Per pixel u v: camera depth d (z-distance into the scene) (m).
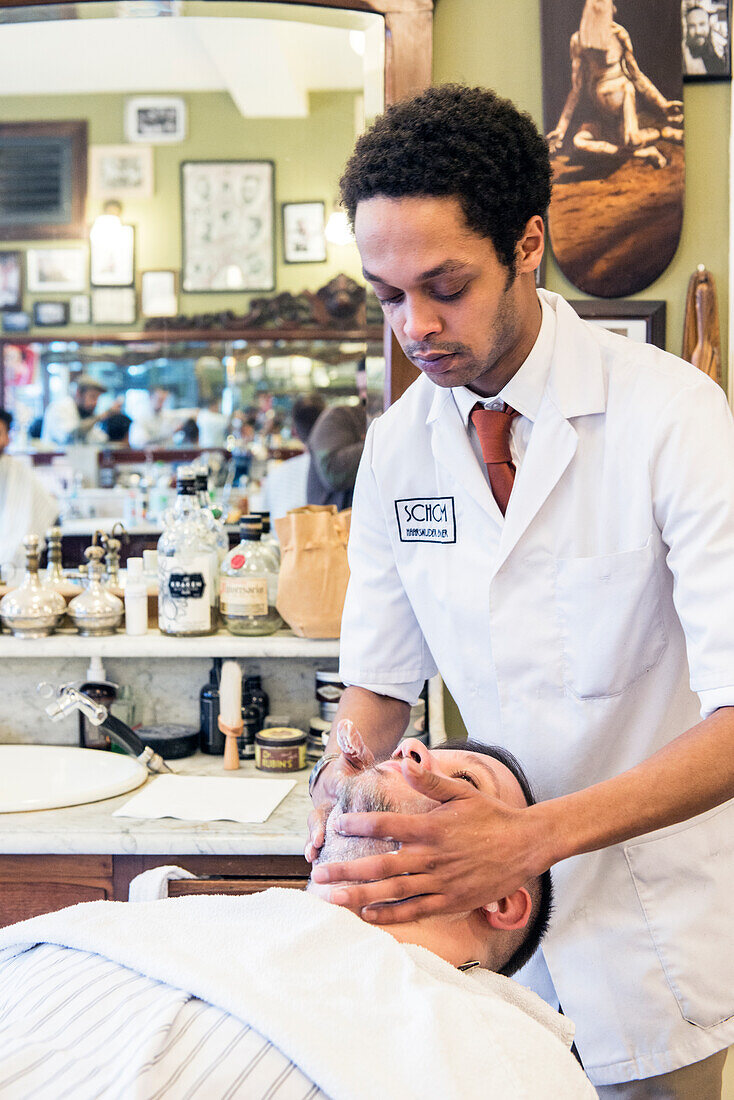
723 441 1.07
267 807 1.59
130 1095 0.68
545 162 1.03
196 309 2.27
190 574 1.90
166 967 0.80
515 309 1.05
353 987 0.79
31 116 2.27
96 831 1.49
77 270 2.28
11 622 1.90
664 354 1.17
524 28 1.83
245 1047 0.73
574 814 0.91
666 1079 1.22
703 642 1.01
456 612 1.25
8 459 2.22
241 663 1.97
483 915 0.99
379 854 0.88
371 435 1.35
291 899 0.88
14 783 1.80
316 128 2.22
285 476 2.22
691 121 1.84
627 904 1.20
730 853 1.22
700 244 1.85
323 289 2.23
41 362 2.26
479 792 0.90
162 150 2.27
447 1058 0.73
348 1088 0.69
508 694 1.22
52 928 0.89
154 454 2.24
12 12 1.92
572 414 1.14
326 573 1.84
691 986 1.19
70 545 2.17
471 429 1.23
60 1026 0.77
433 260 0.93
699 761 0.95
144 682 1.98
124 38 2.13
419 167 0.92
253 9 1.87
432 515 1.27
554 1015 0.92
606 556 1.14
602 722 1.19
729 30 1.81
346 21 1.87
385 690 1.37
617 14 1.79
